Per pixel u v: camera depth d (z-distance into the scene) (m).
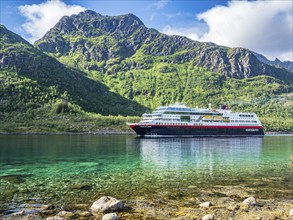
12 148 82.50
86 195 28.36
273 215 21.28
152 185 32.88
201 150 78.25
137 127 146.12
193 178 37.00
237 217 21.20
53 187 31.95
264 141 123.00
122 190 30.42
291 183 33.81
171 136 149.38
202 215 21.73
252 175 39.06
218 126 160.00
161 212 22.50
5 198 27.27
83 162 53.50
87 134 188.88
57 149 80.31
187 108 155.50
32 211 23.05
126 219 20.88
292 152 73.31
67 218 20.97
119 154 67.62
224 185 32.78
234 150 78.56
